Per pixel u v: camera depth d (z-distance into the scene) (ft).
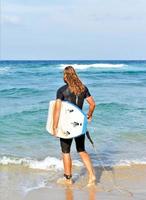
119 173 33.99
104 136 50.14
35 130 53.06
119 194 28.07
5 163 36.24
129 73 227.20
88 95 30.19
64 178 31.24
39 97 94.53
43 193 28.04
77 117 29.53
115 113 68.95
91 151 42.32
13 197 26.96
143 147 44.37
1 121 59.26
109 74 217.77
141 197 27.35
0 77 185.78
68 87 29.76
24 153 40.37
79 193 28.19
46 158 37.65
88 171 31.09
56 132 29.94
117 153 41.45
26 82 152.46
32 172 33.83
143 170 35.01
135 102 84.84
